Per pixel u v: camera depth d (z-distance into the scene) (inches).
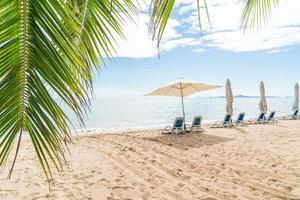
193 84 475.8
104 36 53.8
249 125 607.2
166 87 483.8
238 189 186.4
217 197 172.9
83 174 231.1
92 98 44.9
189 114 1768.0
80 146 371.2
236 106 3287.4
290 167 237.3
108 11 52.4
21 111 35.5
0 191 189.0
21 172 238.2
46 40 35.8
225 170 235.0
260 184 195.5
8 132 35.3
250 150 317.4
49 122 36.3
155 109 2610.7
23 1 34.0
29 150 344.8
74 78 38.0
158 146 356.2
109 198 175.3
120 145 374.0
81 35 53.2
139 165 258.7
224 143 369.7
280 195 173.5
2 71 33.9
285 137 413.4
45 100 35.9
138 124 1107.9
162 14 40.9
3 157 35.6
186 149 331.9
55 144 37.0
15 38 34.1
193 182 203.6
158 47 40.1
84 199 174.1
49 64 36.0
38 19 35.2
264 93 669.3
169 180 210.2
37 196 179.8
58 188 196.1
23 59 34.9
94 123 1187.9
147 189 191.3
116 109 2645.2
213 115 1636.3
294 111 775.1
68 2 44.3
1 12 33.0
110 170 243.8
